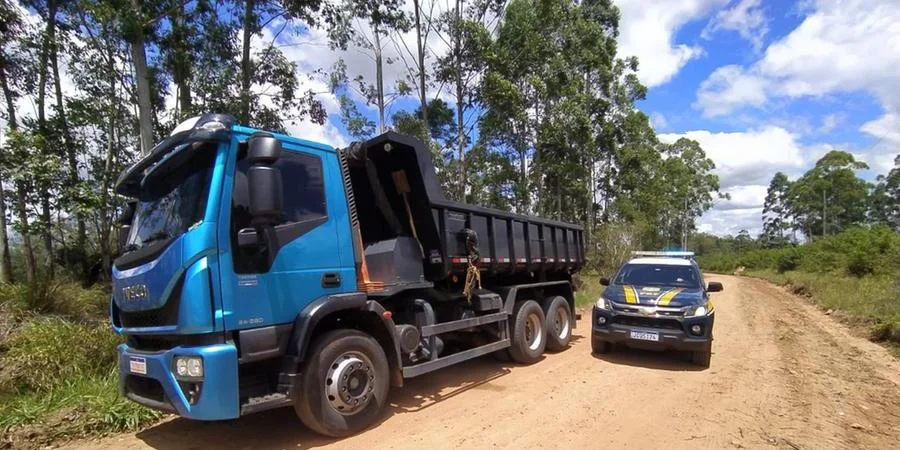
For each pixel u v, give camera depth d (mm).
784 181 70500
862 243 26047
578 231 10852
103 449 4734
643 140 35469
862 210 56906
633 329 8000
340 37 14547
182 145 4531
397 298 6188
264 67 13438
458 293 7090
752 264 54469
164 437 4988
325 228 5078
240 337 4254
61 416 5352
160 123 14781
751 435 5027
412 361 5891
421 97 16359
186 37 13062
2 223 11227
